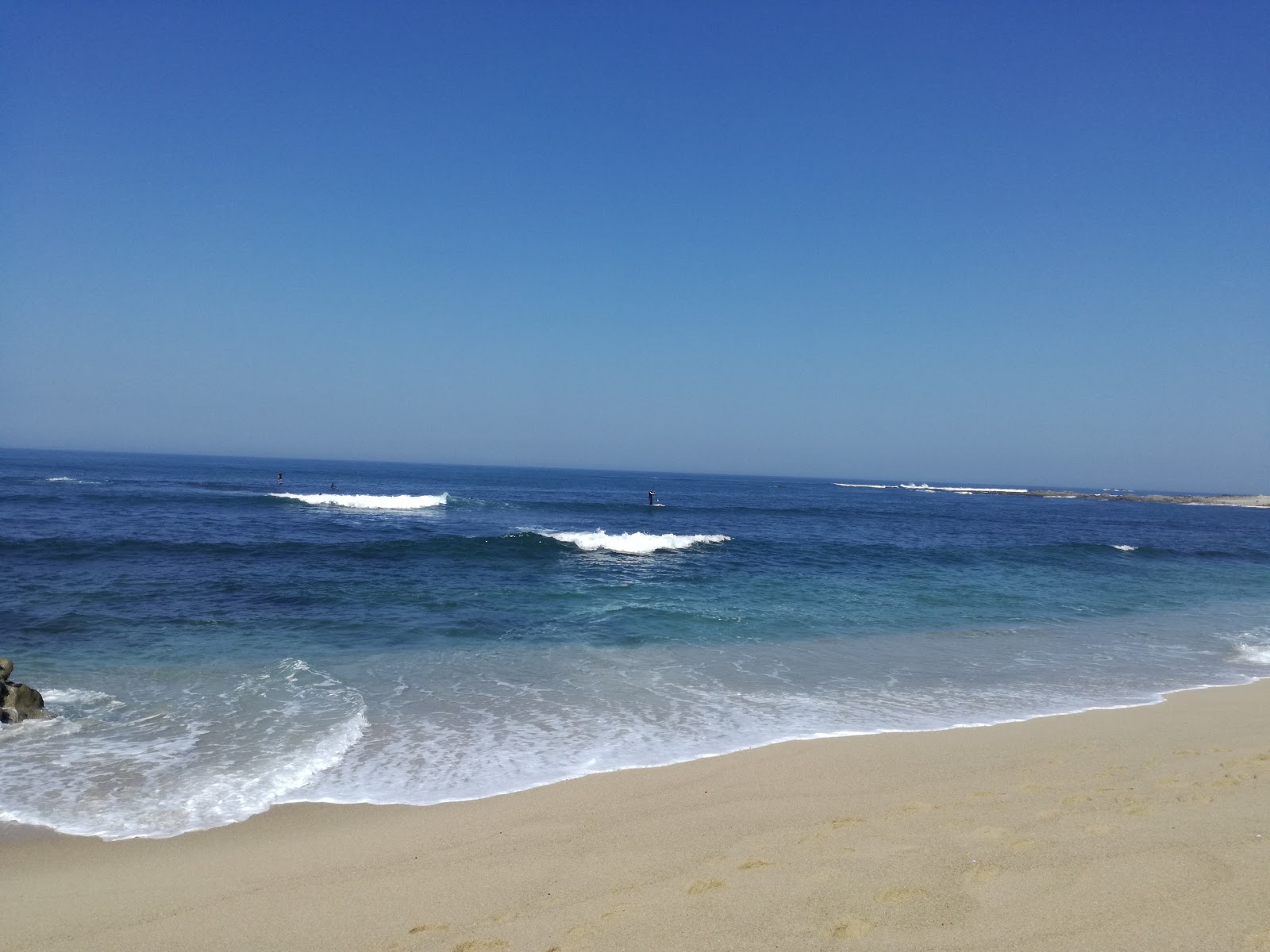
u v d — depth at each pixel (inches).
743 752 304.0
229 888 190.2
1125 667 482.0
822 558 1053.8
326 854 211.0
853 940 147.3
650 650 492.4
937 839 199.2
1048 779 258.5
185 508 1549.0
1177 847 183.3
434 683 402.9
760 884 174.9
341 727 328.5
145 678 394.6
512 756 297.9
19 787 258.2
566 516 1836.9
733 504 2898.6
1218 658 517.3
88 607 551.5
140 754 291.1
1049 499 5561.0
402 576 757.3
